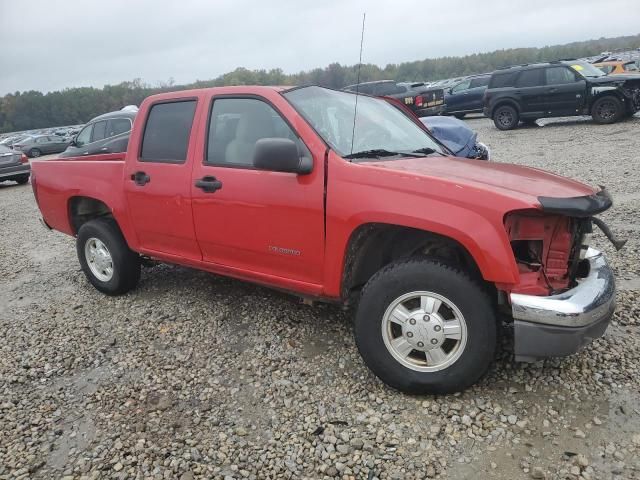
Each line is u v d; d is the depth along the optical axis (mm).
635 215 6395
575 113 15734
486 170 3385
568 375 3264
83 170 5070
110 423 3178
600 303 2844
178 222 4238
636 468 2506
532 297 2811
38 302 5375
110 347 4172
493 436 2799
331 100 3992
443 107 20828
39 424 3225
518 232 2934
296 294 3730
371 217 3105
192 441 2951
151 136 4457
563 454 2633
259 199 3627
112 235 4973
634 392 3055
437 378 3066
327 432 2945
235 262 4012
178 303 4914
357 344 3273
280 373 3586
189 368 3752
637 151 10523
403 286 3068
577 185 3189
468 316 2953
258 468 2721
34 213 11188
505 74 16766
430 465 2639
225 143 3938
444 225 2891
